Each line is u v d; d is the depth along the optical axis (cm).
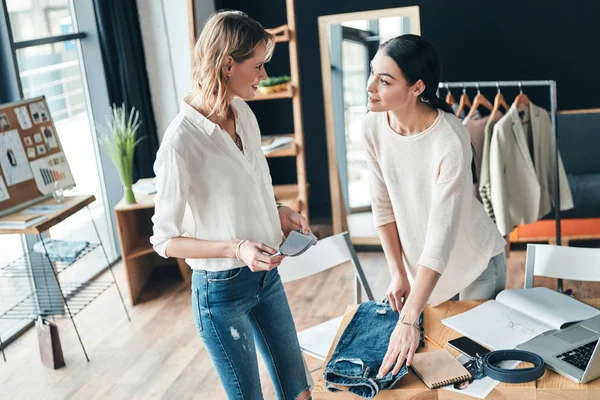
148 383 370
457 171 232
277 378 248
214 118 218
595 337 221
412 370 214
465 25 541
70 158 501
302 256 302
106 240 545
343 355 224
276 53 580
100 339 423
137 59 518
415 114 235
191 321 438
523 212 452
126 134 458
